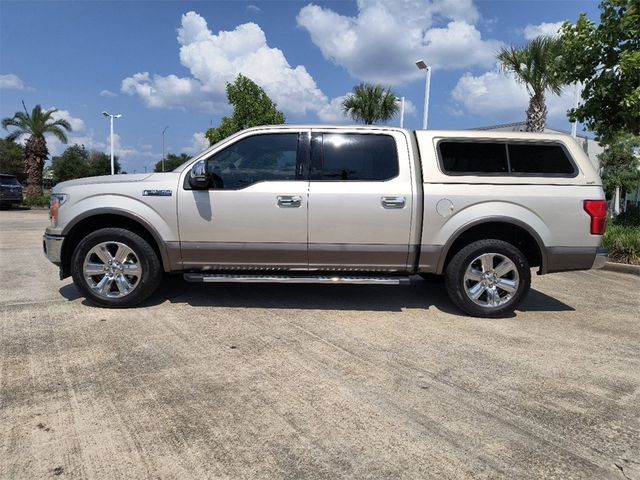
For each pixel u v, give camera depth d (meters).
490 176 5.05
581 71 8.47
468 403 3.27
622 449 2.77
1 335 4.38
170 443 2.72
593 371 3.86
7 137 29.77
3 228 14.24
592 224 5.03
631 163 18.67
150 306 5.33
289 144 5.10
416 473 2.50
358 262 5.09
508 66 13.45
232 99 17.70
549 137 5.15
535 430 2.95
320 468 2.53
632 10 7.59
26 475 2.42
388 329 4.76
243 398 3.26
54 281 6.61
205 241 5.05
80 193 5.08
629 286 6.98
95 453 2.62
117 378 3.53
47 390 3.33
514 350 4.27
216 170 5.07
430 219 5.01
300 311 5.29
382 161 5.09
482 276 5.14
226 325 4.76
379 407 3.18
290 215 4.98
